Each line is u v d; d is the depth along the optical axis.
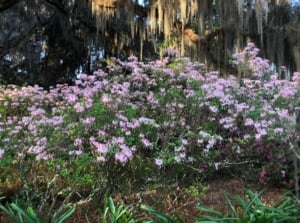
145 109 4.80
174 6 9.34
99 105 4.26
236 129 5.11
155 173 4.50
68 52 13.37
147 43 11.83
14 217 3.33
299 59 10.59
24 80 12.75
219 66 10.36
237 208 4.49
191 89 5.18
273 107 5.32
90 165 4.11
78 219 4.07
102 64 11.80
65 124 4.31
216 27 10.31
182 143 4.33
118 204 4.12
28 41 12.88
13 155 4.37
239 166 5.76
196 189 4.71
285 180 5.66
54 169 4.21
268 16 10.53
